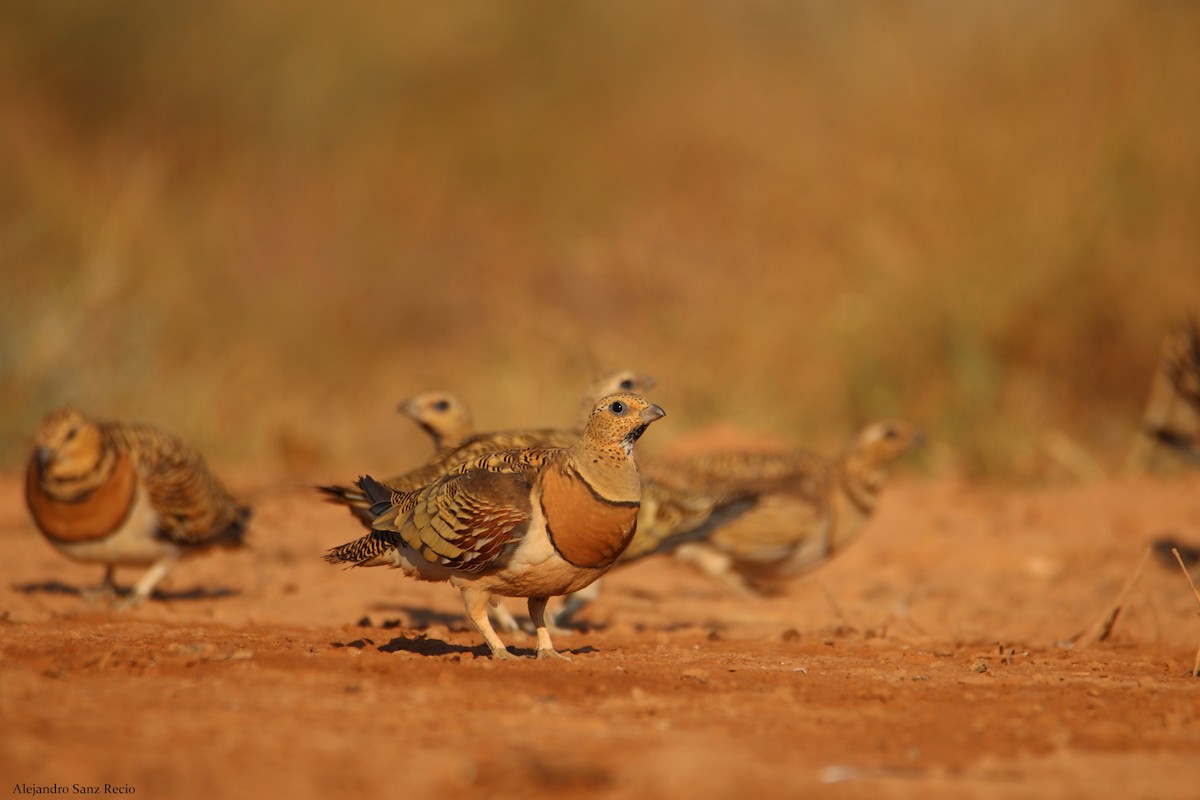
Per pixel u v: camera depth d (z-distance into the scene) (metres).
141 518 16.31
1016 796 8.61
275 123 42.50
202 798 8.32
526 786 8.60
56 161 36.12
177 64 42.78
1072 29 32.69
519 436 15.50
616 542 12.18
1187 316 25.33
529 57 44.94
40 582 18.47
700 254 37.19
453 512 12.17
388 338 37.56
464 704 10.70
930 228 31.22
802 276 33.28
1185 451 23.09
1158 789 8.81
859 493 21.09
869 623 17.78
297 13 44.25
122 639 13.54
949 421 30.33
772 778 8.85
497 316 37.59
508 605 18.22
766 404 31.72
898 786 8.76
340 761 9.03
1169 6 32.41
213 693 10.84
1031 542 23.33
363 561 13.09
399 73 44.31
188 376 31.94
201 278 35.59
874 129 33.31
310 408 33.44
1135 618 17.48
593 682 11.65
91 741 9.35
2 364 28.64
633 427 12.02
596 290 37.66
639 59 44.88
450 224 40.97
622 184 41.50
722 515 17.86
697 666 13.01
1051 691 12.06
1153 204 30.52
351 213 39.62
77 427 15.88
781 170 36.12
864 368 31.36
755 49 43.91
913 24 34.06
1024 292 30.45
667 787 8.56
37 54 41.78
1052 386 30.58
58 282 31.97
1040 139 31.23
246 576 19.36
